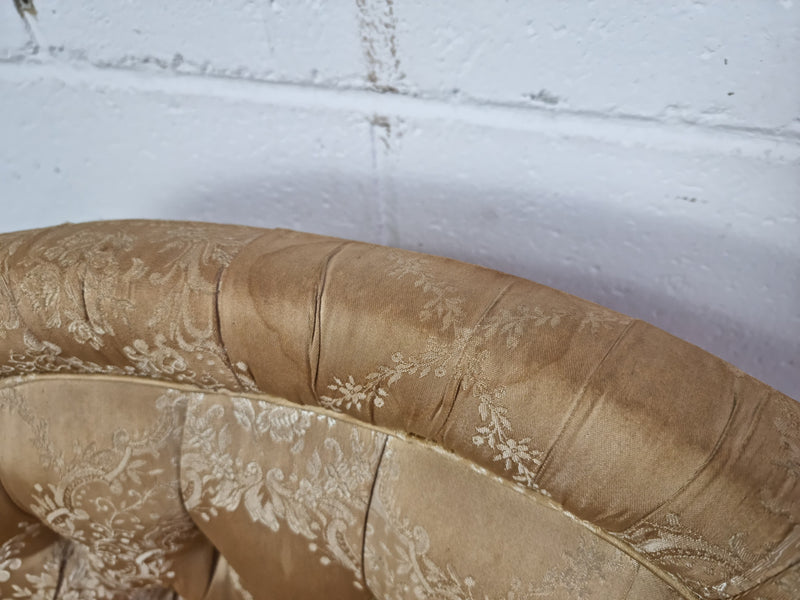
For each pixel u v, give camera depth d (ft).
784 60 1.06
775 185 1.20
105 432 1.31
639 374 0.93
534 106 1.25
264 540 1.31
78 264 1.15
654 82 1.15
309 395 1.15
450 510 1.13
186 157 1.57
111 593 1.57
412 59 1.26
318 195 1.55
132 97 1.49
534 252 1.47
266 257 1.13
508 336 0.98
